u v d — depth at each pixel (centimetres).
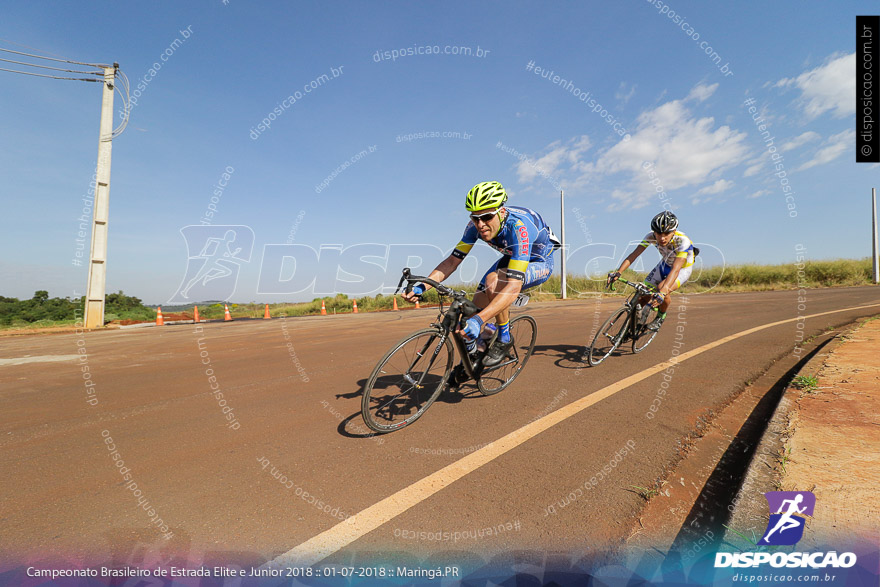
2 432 245
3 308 1289
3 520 151
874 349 351
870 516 128
